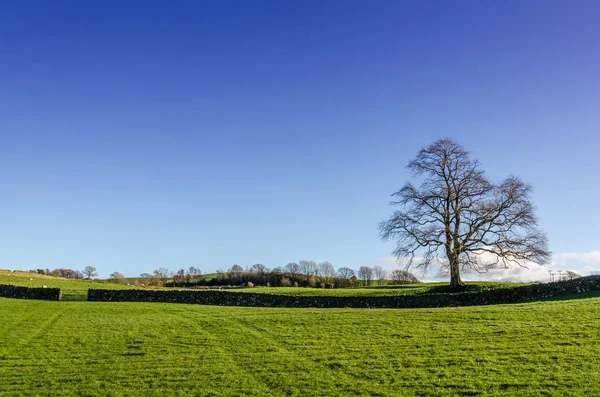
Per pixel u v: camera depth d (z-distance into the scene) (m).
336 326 33.12
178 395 21.19
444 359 24.42
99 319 38.47
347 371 23.44
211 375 23.55
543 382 20.48
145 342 29.98
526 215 60.25
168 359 26.30
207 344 29.34
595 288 47.66
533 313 33.44
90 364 25.61
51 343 29.98
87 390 21.94
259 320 36.38
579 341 25.89
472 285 60.47
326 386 21.61
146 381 22.97
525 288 48.38
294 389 21.41
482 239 61.50
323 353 26.59
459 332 29.58
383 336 29.80
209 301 52.31
